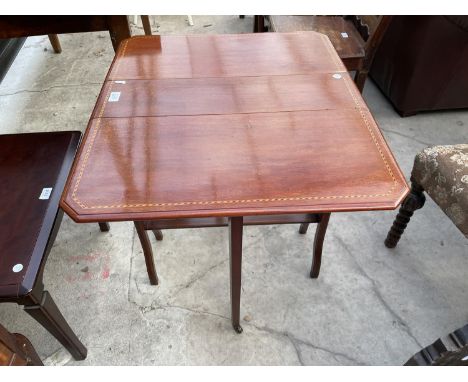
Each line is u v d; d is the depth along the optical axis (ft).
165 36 4.91
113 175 3.14
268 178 3.12
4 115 7.91
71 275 5.31
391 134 7.50
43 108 8.08
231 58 4.52
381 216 6.09
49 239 3.62
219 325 4.79
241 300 5.02
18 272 3.31
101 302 5.01
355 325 4.79
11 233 3.57
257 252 5.58
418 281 5.23
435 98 7.57
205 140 3.46
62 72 9.10
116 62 4.43
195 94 3.97
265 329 4.75
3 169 4.14
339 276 5.29
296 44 4.80
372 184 3.07
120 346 4.60
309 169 3.20
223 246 5.68
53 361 4.47
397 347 4.59
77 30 5.20
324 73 4.29
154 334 4.71
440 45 6.61
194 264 5.45
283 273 5.32
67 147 4.40
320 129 3.57
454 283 5.21
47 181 4.02
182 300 5.04
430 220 6.01
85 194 3.00
